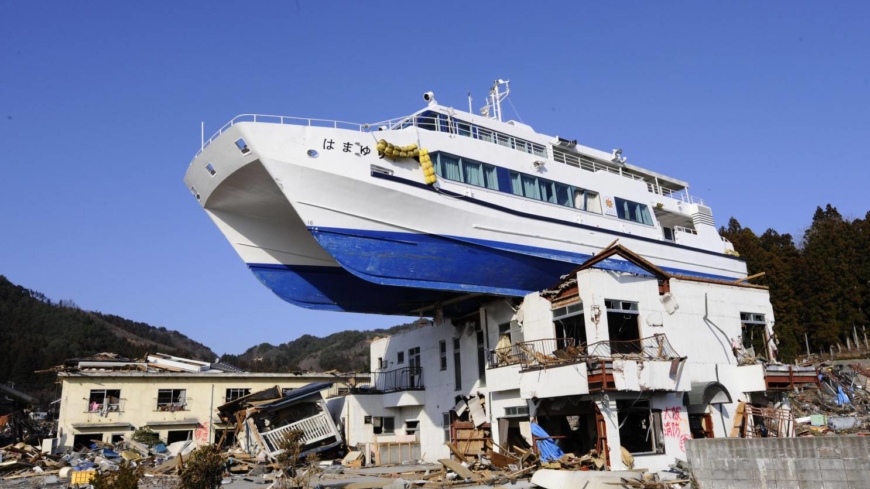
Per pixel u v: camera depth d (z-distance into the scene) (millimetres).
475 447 24797
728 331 24172
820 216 65750
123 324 152125
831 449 13305
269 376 38562
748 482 14320
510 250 24922
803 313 48781
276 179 20375
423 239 23109
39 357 86562
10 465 24453
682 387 20859
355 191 21531
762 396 24516
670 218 36469
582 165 32312
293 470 18375
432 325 30922
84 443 33500
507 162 25922
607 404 19203
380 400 31766
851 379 33375
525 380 21234
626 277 21672
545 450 20156
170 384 36000
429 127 25344
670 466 19109
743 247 53469
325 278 26797
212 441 35719
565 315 22000
